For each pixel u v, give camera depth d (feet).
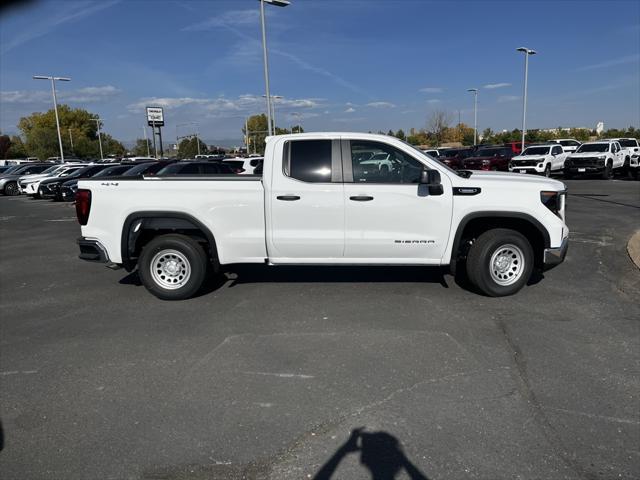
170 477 8.84
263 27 80.64
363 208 18.12
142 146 379.35
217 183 18.39
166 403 11.40
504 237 18.17
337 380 12.33
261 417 10.71
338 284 21.03
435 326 15.84
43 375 13.01
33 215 54.85
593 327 15.57
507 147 96.63
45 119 321.73
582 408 10.80
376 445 9.60
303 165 18.29
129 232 18.86
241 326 16.28
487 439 9.71
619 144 84.84
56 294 20.89
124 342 15.17
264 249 18.72
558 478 8.56
